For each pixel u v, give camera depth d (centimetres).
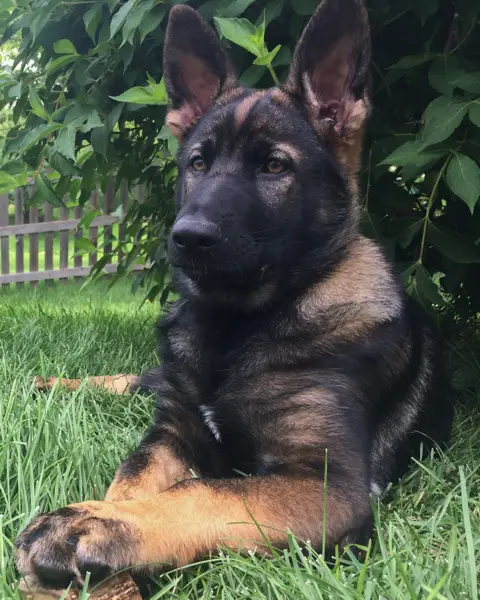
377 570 48
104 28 91
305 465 58
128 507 50
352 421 61
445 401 82
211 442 67
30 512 54
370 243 75
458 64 78
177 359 70
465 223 100
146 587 49
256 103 70
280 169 67
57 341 118
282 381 62
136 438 75
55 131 96
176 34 78
